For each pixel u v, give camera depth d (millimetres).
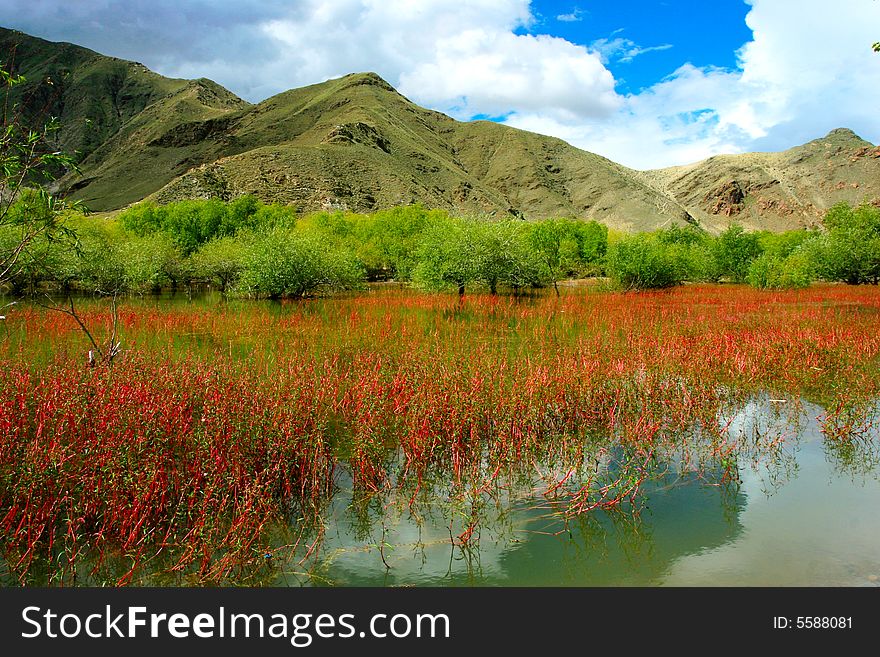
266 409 8719
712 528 6398
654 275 39656
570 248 61156
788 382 12422
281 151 161750
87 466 6719
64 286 31328
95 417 8117
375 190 162375
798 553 5844
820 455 8562
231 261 37812
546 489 7504
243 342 17297
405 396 10227
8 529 5914
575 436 9414
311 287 34125
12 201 7793
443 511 6898
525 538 6273
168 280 43219
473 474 7691
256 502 6496
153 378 10633
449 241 33344
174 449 7602
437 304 29891
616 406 10523
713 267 54031
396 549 6039
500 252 32656
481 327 21125
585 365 12273
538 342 17391
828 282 45125
